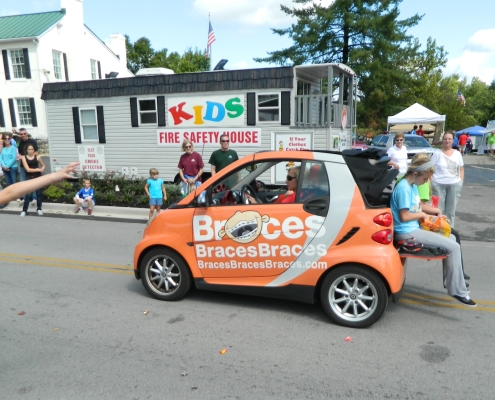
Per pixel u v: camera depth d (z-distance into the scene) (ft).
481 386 11.32
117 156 47.91
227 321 15.42
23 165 36.78
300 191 15.10
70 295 18.11
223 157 29.76
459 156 24.67
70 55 101.19
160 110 45.24
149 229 17.16
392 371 12.07
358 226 14.35
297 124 40.88
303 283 15.12
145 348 13.46
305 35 91.25
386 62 91.20
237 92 42.16
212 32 72.13
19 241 27.53
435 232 15.65
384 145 63.41
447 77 161.27
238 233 15.62
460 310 16.43
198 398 10.84
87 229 31.04
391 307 16.76
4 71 95.20
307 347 13.47
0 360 12.76
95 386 11.37
